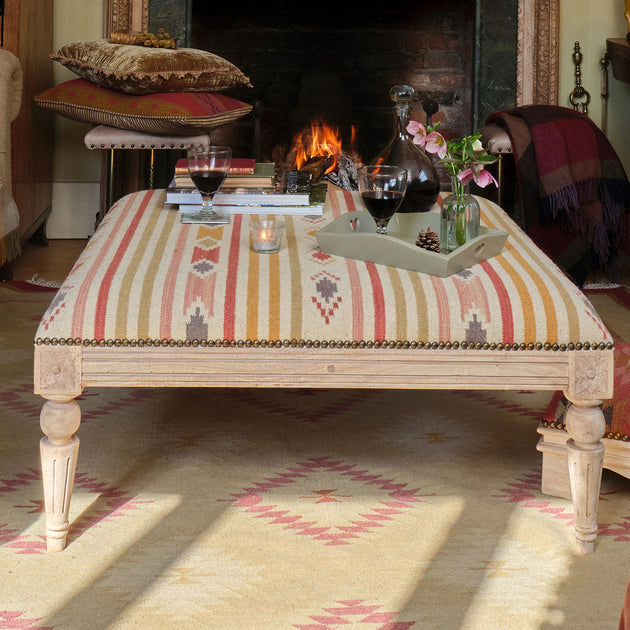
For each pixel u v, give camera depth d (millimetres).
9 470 1605
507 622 1174
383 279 1405
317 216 1858
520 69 3689
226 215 1784
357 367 1335
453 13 3926
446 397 2041
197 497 1516
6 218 2852
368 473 1622
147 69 2893
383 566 1308
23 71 3117
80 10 3594
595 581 1273
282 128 4031
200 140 3035
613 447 1496
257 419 1883
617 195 3057
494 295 1366
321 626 1159
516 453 1721
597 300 2920
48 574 1271
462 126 3996
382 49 3965
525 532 1410
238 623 1164
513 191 3539
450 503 1507
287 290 1356
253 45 3957
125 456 1676
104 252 1500
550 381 1346
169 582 1258
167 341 1306
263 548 1354
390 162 1950
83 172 3709
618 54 3475
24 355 2270
